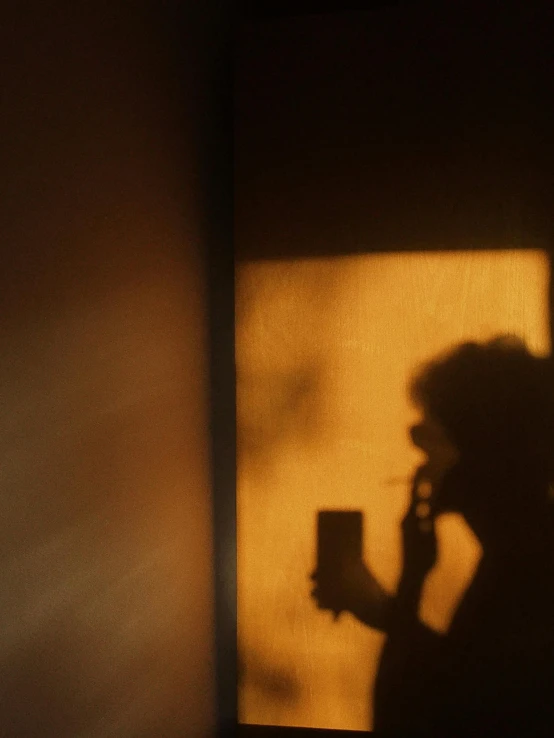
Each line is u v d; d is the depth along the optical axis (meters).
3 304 0.77
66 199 0.91
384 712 1.45
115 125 1.06
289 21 1.44
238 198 1.47
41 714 0.85
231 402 1.66
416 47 1.40
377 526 1.44
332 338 1.45
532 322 1.38
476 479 1.40
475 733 1.41
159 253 1.24
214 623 1.54
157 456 1.23
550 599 1.38
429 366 1.42
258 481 1.48
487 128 1.38
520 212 1.38
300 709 1.49
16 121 0.80
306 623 1.48
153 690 1.21
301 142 1.45
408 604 1.44
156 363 1.23
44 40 0.86
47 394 0.86
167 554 1.28
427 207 1.41
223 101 1.64
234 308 1.64
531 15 1.37
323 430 1.46
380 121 1.42
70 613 0.92
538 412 1.38
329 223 1.44
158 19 1.24
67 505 0.91
